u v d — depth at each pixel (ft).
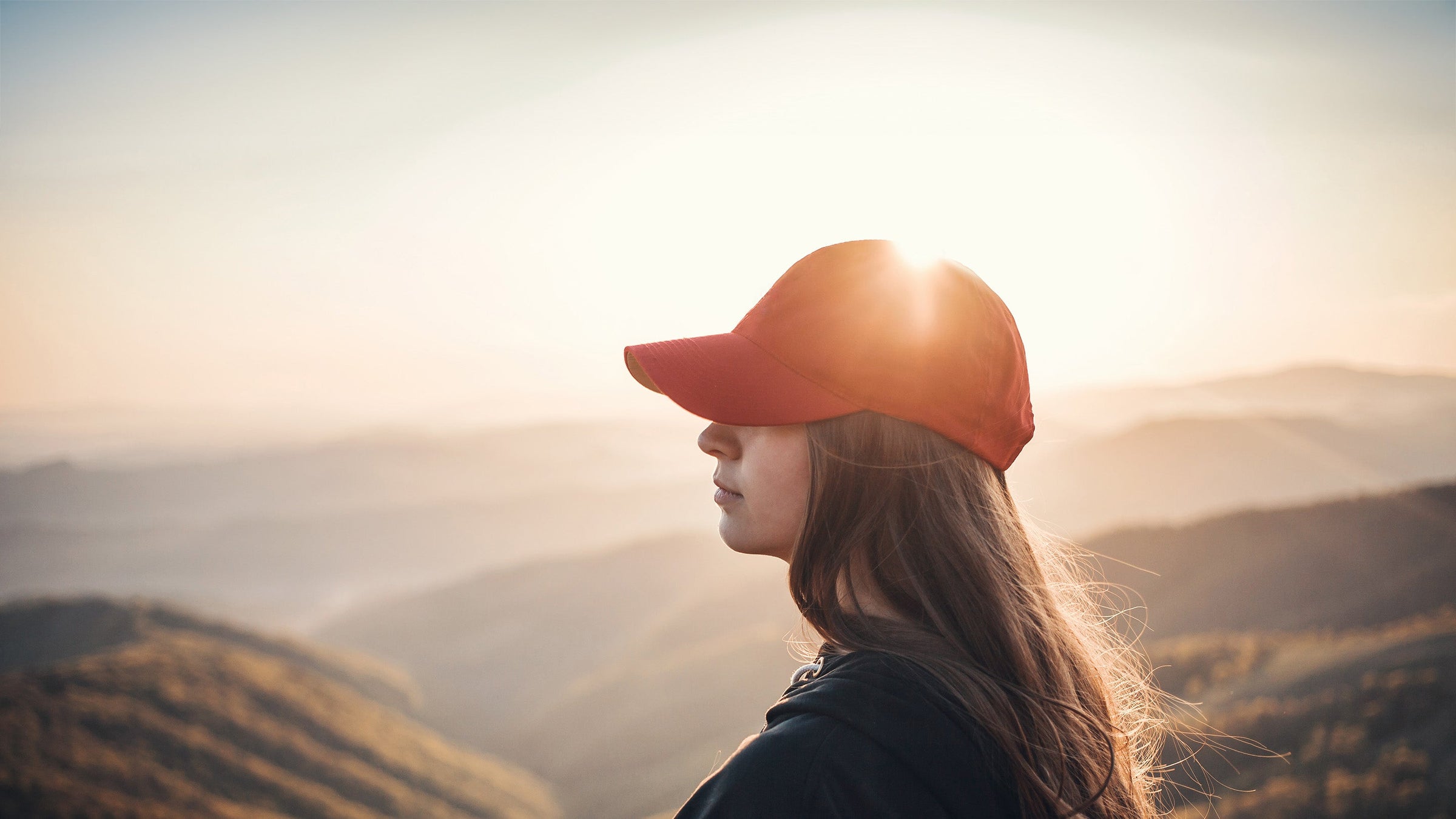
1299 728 152.56
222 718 320.09
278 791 282.36
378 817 287.07
